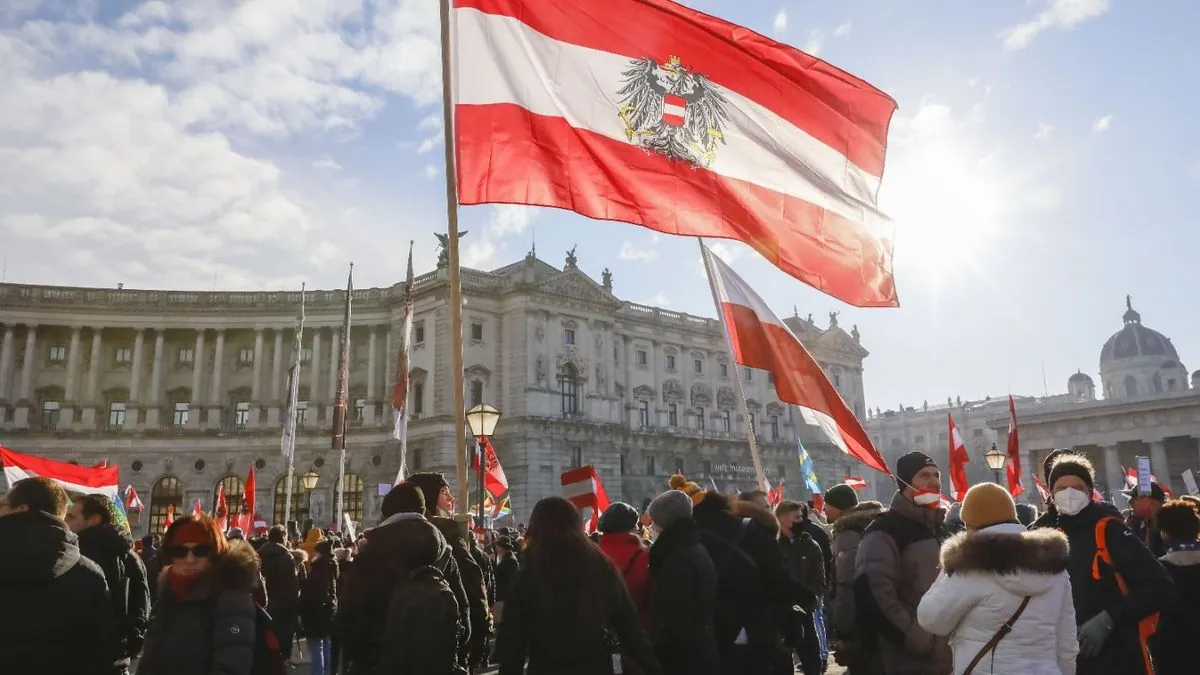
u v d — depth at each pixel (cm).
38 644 775
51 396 9856
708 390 12456
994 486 884
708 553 1058
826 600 2548
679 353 12231
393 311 10162
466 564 1108
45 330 9956
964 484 3089
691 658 984
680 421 11962
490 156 1290
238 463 9800
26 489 838
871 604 970
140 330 10019
